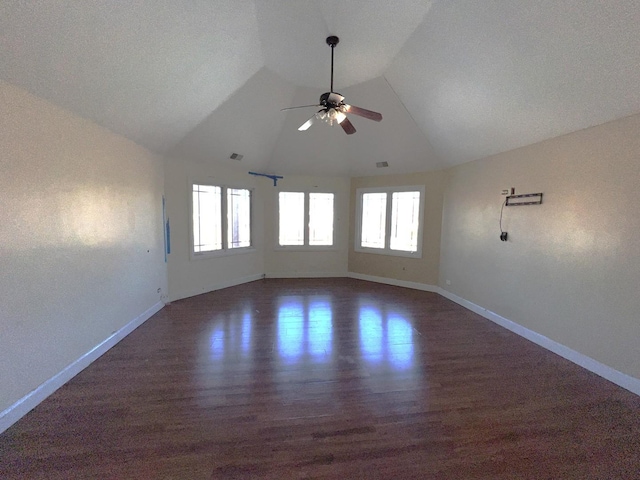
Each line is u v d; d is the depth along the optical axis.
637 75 2.21
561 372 2.82
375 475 1.71
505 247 3.94
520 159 3.68
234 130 4.68
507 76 2.90
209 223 5.38
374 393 2.48
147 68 2.75
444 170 5.37
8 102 2.04
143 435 1.98
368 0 2.64
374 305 4.82
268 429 2.05
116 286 3.35
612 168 2.65
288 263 6.61
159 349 3.21
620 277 2.60
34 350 2.27
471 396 2.45
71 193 2.65
